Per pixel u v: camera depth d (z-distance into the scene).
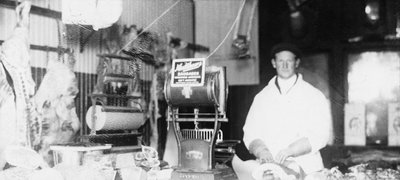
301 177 5.39
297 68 5.74
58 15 4.88
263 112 5.77
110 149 4.96
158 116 6.16
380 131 5.41
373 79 5.49
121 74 5.34
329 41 5.68
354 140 5.46
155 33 6.09
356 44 5.59
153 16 6.07
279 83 5.77
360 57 5.57
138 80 5.77
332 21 5.68
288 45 5.79
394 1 5.47
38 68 4.63
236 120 5.92
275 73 5.83
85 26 5.08
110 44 5.51
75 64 5.05
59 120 4.81
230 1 6.29
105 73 5.15
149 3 6.01
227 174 4.59
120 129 5.16
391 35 5.47
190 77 4.40
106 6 4.96
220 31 6.34
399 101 5.38
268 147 5.66
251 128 5.81
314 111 5.58
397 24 5.45
